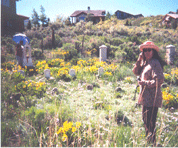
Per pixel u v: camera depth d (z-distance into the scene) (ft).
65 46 43.39
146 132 7.06
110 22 76.48
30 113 8.72
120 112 9.95
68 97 13.41
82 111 10.37
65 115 9.01
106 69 24.32
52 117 8.43
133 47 40.63
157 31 60.13
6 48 24.75
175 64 31.73
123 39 54.54
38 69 24.52
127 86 18.44
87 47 42.50
